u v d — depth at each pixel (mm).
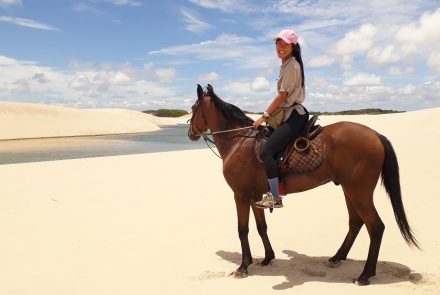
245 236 5500
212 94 5734
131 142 45406
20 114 60000
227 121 5684
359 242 6578
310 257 6035
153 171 14586
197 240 6938
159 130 84812
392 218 7738
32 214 8633
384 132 28906
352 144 4879
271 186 5043
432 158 14586
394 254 5902
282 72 5070
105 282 5148
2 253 6277
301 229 7418
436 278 4957
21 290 4918
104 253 6285
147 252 6336
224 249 6488
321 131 5145
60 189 11250
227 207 9148
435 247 6074
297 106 5133
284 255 6160
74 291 4879
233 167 5453
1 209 9055
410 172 12141
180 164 16531
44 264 5809
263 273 5438
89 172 14375
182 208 9117
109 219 8250
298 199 9727
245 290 4816
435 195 9156
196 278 5270
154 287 4973
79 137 57188
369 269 4910
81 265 5770
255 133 5461
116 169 15125
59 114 65688
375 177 4902
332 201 9359
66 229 7562
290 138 5090
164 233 7324
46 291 4883
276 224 7793
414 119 41750
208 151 22297
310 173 5066
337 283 4969
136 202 9703
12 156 28891
